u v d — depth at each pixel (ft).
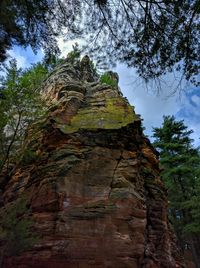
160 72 26.55
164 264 54.85
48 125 62.59
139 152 62.80
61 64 92.12
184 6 23.81
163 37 25.45
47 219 49.24
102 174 54.03
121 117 62.85
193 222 105.60
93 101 69.15
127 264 46.16
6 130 62.49
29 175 59.26
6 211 55.88
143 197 56.24
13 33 27.30
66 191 50.96
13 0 24.89
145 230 53.21
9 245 48.32
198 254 113.60
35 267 45.42
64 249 45.91
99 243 46.98
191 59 25.49
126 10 25.11
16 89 56.08
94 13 25.88
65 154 55.72
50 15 26.21
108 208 49.88
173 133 123.85
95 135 58.54
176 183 115.14
